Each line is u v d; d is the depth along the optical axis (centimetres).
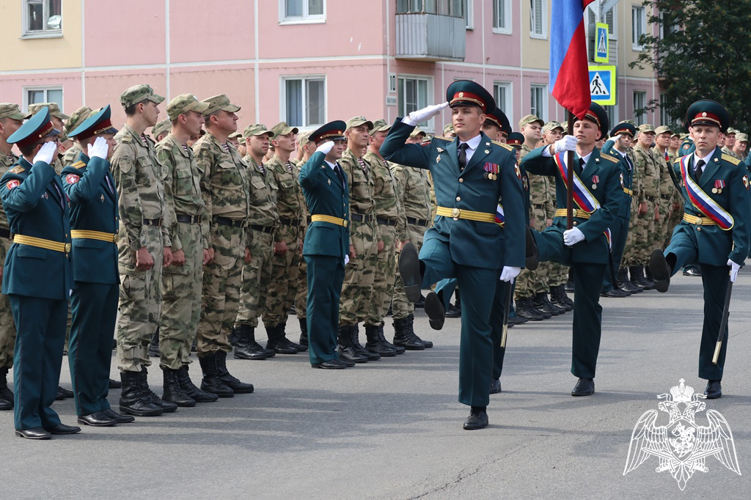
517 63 3772
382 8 3178
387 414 1006
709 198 1058
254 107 3331
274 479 787
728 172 1054
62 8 3547
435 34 3250
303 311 1425
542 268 1712
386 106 3195
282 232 1386
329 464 827
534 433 918
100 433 940
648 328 1545
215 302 1115
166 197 1034
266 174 1348
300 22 3256
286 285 1391
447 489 755
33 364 919
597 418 972
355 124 1343
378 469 809
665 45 4197
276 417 999
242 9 3325
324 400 1078
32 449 882
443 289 916
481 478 781
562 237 1069
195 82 3391
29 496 751
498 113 1158
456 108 930
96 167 926
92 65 3519
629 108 4506
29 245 916
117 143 980
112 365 1295
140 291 996
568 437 902
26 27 3603
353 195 1331
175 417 1004
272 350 1375
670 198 2186
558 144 1048
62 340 945
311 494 748
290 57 3278
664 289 1038
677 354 1310
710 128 1067
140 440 912
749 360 1255
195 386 1082
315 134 1268
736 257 1037
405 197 1534
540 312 1695
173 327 1052
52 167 912
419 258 905
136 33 3453
